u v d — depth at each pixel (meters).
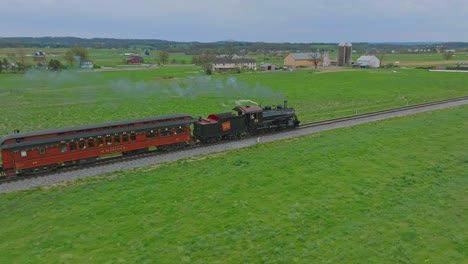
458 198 20.48
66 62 135.12
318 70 126.25
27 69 112.00
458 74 101.81
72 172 25.16
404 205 19.64
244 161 27.19
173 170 25.64
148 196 21.06
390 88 76.00
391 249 15.60
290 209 19.20
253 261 14.88
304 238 16.47
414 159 27.25
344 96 66.50
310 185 22.47
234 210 19.12
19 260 15.01
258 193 21.30
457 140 32.50
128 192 21.66
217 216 18.55
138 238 16.59
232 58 143.38
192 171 25.30
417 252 15.48
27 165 24.08
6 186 22.91
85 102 61.81
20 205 20.36
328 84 84.94
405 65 148.50
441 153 28.69
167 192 21.64
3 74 102.25
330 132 37.00
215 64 133.75
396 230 17.11
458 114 44.56
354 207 19.45
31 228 17.78
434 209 19.20
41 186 23.11
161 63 166.25
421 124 38.84
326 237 16.53
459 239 16.39
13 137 23.97
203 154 29.64
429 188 21.92
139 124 28.66
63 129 26.05
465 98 59.16
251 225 17.56
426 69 122.44
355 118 43.41
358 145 30.88
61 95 69.62
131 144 28.09
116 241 16.36
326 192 21.39
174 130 30.08
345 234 16.81
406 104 56.22
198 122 31.84
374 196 20.81
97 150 26.61
